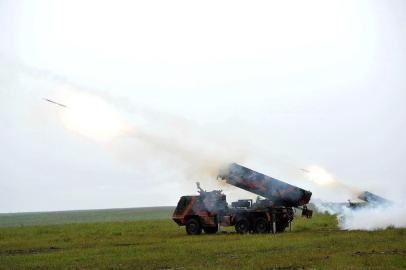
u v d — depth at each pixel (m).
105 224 77.31
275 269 25.14
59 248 39.81
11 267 28.66
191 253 32.06
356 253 29.34
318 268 24.53
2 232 60.81
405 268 23.78
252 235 44.81
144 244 40.06
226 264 26.81
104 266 28.02
